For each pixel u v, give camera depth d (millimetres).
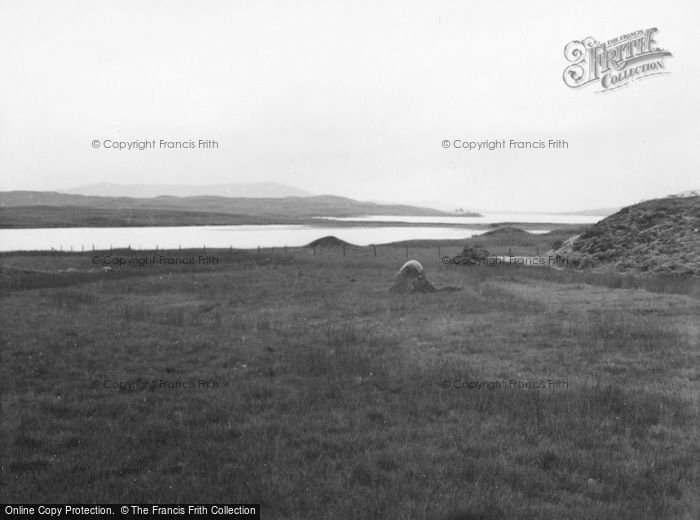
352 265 48875
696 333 20812
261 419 12766
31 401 14062
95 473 10211
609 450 11203
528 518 8703
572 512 8867
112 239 111875
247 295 32750
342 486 9664
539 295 31016
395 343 20484
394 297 31062
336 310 27438
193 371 16891
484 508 8891
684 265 38844
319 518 8766
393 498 9234
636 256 43375
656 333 20703
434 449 11156
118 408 13547
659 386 15055
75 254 59906
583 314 24906
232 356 18406
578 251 49344
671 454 10977
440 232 147375
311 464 10508
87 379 15867
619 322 22844
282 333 22188
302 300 30781
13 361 17453
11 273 41219
